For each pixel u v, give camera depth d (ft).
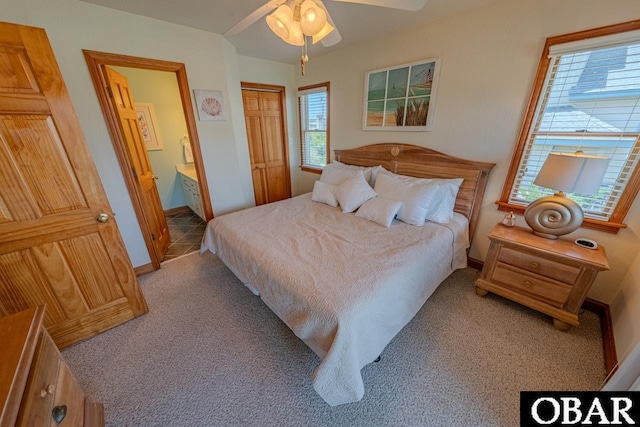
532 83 6.00
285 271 4.75
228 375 4.74
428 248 5.66
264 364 4.96
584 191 4.83
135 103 12.39
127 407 4.19
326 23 4.52
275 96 12.62
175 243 10.55
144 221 7.92
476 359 4.95
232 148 9.83
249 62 10.95
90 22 6.14
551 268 5.46
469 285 7.27
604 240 5.72
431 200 6.97
